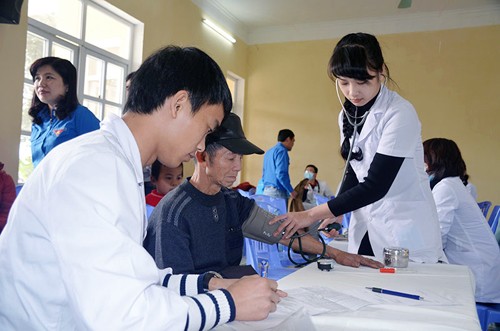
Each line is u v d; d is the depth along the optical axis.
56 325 0.64
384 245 1.53
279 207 2.23
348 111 1.63
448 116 6.00
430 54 6.08
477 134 5.87
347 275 1.20
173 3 5.08
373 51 1.42
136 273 0.59
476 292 2.01
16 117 3.15
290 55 6.80
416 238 1.47
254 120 6.96
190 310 0.64
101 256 0.57
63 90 2.41
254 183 6.92
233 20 6.48
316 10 6.12
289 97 6.79
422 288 1.04
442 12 5.97
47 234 0.61
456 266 1.35
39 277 0.64
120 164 0.64
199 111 0.74
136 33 4.57
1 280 0.66
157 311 0.59
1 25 3.01
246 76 7.01
